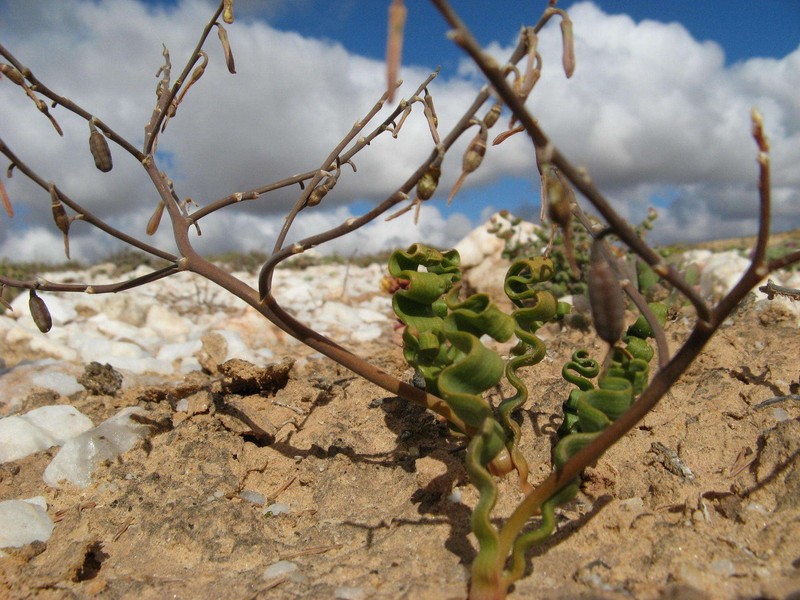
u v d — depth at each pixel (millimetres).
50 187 143
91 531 170
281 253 142
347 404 234
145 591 145
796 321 268
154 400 253
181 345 387
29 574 153
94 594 145
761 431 178
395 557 149
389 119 157
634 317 319
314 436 211
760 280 105
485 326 139
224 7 149
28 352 367
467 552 147
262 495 187
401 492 178
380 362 305
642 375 131
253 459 200
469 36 89
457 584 135
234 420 208
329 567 149
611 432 117
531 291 156
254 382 241
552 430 191
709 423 185
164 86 173
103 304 530
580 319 308
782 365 219
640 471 169
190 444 202
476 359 127
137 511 177
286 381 251
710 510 151
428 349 152
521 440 188
